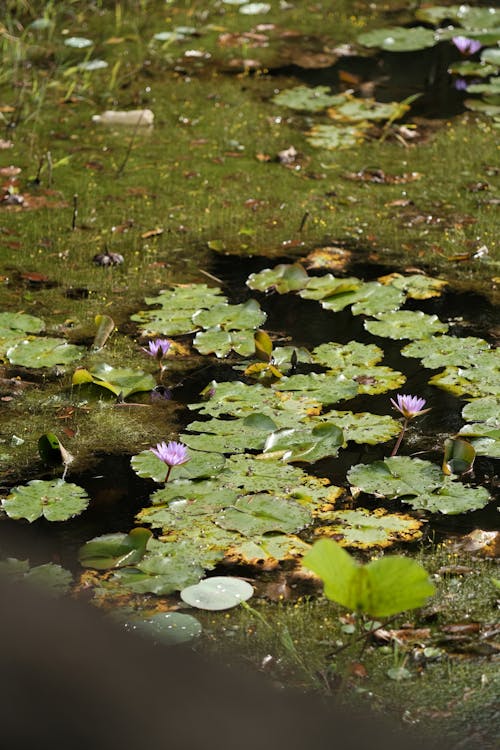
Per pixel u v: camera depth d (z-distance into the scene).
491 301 6.55
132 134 9.05
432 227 7.59
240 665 3.59
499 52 11.02
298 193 8.09
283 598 3.96
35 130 9.05
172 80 10.24
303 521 4.36
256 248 7.28
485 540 4.30
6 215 7.56
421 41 11.29
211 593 3.92
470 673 3.56
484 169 8.52
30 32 11.20
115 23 11.61
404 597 3.23
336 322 6.28
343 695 3.46
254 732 3.26
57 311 6.35
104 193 7.98
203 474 4.68
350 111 9.62
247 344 5.93
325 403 5.28
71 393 5.46
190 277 6.87
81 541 4.30
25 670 3.34
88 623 3.71
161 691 3.38
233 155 8.73
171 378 5.64
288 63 10.73
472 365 5.68
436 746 3.25
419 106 9.80
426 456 4.91
